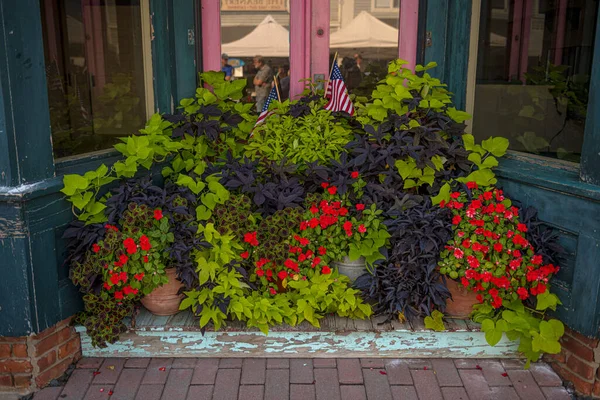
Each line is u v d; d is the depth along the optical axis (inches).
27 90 94.7
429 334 109.8
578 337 101.3
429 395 99.4
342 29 143.8
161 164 131.6
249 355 111.3
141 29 129.7
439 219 112.0
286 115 136.6
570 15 105.8
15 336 98.5
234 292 108.9
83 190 104.3
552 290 106.1
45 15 102.1
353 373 105.9
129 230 104.3
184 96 141.7
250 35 144.1
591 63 101.0
